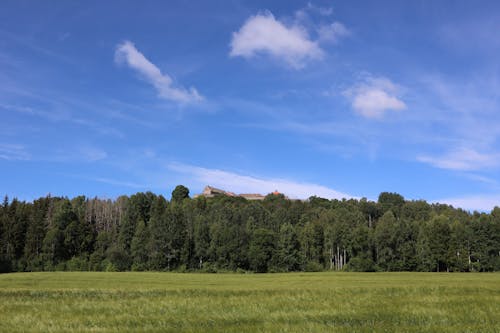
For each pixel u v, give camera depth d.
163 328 16.12
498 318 17.69
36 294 30.25
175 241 124.31
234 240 122.44
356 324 16.94
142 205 154.62
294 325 16.58
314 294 27.62
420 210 185.12
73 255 125.06
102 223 152.75
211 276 81.38
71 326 16.83
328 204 195.50
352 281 61.56
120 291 32.09
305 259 125.88
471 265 123.06
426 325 16.45
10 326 16.92
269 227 143.00
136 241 125.12
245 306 21.80
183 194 194.62
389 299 24.20
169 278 71.56
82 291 32.19
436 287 32.53
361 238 126.44
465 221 143.75
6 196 137.25
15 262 113.19
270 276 83.31
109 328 16.31
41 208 140.50
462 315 18.39
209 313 19.78
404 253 121.44
